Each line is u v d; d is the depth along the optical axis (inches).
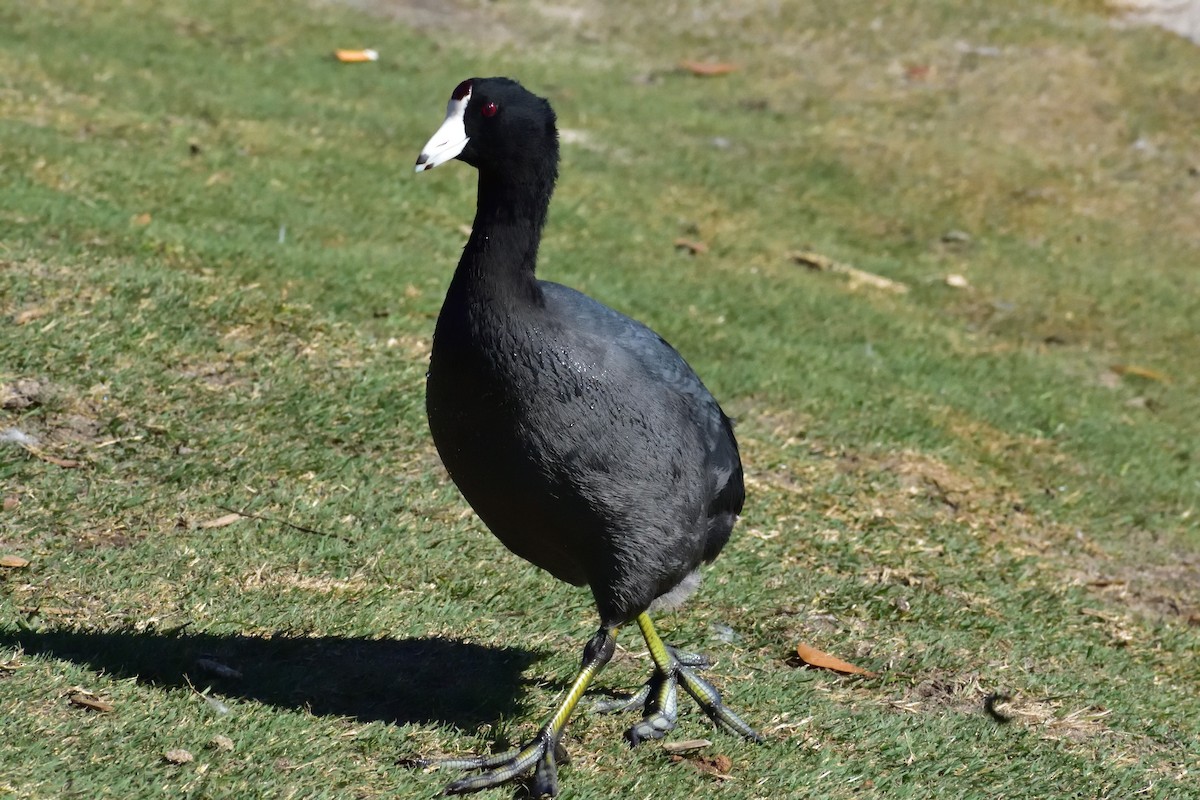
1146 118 956.0
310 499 402.9
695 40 1022.4
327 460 422.9
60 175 596.1
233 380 453.4
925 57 1013.8
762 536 439.8
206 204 611.2
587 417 278.4
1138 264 797.9
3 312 454.0
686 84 957.8
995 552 466.9
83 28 848.9
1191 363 695.1
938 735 347.6
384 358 489.7
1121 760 353.7
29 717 278.8
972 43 1032.2
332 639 339.0
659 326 592.1
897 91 971.3
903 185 850.1
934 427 545.6
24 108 684.7
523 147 275.4
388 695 321.4
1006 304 728.3
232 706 299.4
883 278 730.2
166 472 399.2
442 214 677.9
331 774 281.4
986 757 342.3
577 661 352.8
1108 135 938.1
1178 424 629.0
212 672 313.1
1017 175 880.3
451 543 394.9
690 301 636.7
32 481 382.3
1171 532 518.3
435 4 1027.9
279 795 269.7
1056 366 663.1
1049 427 580.7
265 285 524.1
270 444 424.2
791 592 410.9
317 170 691.4
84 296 474.3
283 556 372.2
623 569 290.0
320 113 784.9
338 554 377.7
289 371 465.1
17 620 318.3
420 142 772.0
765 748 327.0
